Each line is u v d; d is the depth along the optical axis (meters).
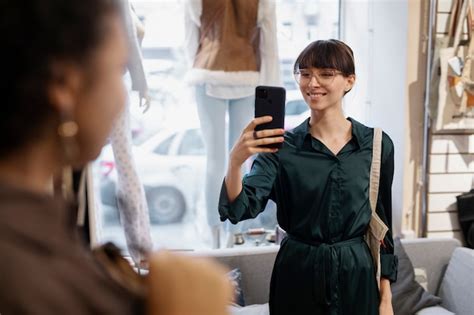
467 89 2.61
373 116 2.99
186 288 0.50
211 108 2.76
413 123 2.77
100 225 2.37
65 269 0.43
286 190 1.45
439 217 2.81
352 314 1.42
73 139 0.46
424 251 2.62
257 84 2.73
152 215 2.98
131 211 1.65
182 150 2.97
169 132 2.94
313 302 1.42
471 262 2.38
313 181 1.42
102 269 0.49
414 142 2.79
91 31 0.44
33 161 0.45
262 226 2.96
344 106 3.11
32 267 0.41
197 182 3.00
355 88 3.05
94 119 0.47
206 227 2.99
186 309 0.49
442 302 2.53
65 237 0.45
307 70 1.42
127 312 0.46
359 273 1.42
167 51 2.88
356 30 3.00
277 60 2.74
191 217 3.01
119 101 0.49
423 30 2.68
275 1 2.71
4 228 0.42
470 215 2.74
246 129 1.33
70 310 0.42
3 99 0.42
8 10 0.41
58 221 0.45
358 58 3.02
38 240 0.43
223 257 2.44
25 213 0.43
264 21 2.68
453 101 2.63
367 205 1.44
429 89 2.66
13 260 0.41
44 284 0.41
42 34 0.42
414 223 2.85
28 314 0.40
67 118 0.45
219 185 2.85
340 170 1.42
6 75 0.42
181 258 0.53
